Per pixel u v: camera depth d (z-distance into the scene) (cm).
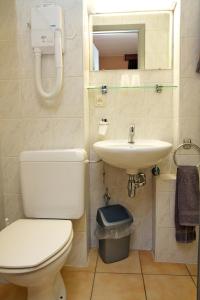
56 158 140
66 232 117
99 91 170
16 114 156
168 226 158
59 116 153
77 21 144
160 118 169
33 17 141
